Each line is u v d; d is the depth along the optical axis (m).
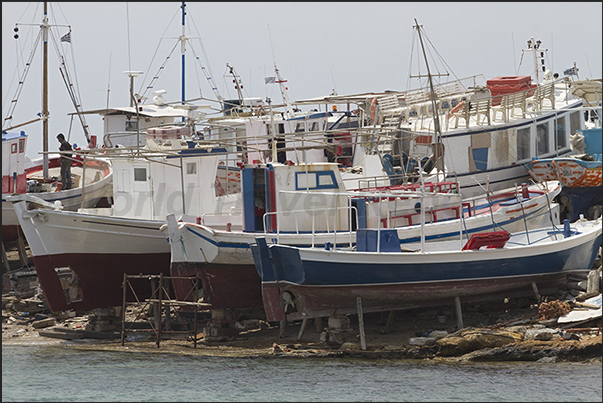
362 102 111.31
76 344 75.88
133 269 81.31
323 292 70.75
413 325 75.94
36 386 61.72
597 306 71.19
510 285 75.56
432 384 60.56
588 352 65.69
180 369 65.88
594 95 104.62
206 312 84.12
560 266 77.69
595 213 94.62
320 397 58.41
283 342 74.12
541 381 60.53
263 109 120.31
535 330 68.25
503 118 95.75
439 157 89.31
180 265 75.69
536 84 111.81
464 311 78.50
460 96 104.19
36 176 108.12
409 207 82.00
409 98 103.88
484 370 63.72
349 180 89.81
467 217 83.44
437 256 71.69
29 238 78.81
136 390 60.47
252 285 77.44
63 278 81.25
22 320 85.44
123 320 75.56
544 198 85.62
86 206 98.94
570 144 101.50
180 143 85.75
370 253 70.19
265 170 78.75
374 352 68.50
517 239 82.88
